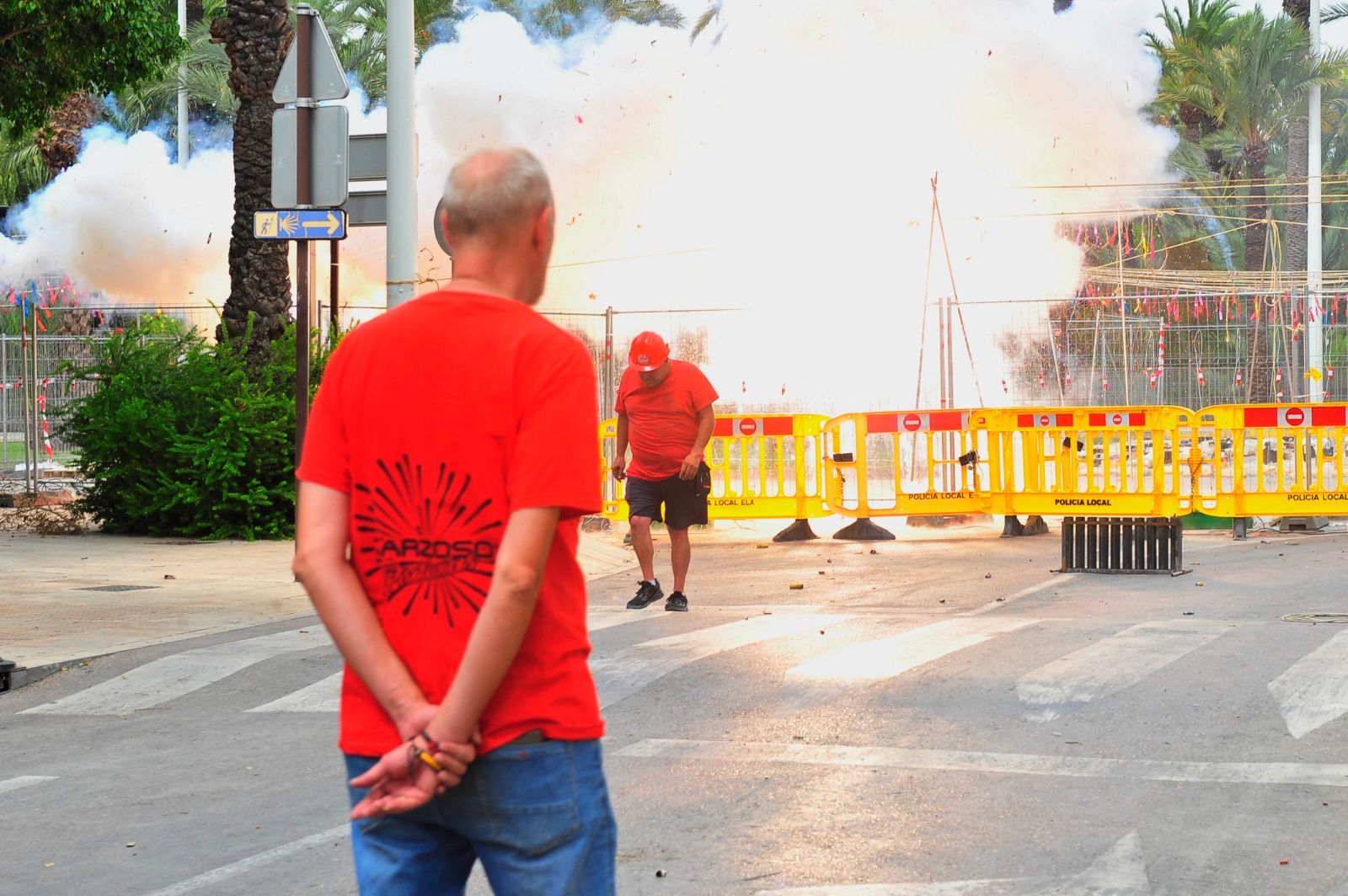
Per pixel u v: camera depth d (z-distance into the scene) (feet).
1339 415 52.47
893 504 60.59
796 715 23.65
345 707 8.39
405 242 42.19
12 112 54.65
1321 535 53.21
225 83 142.31
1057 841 16.78
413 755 7.88
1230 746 21.09
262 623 35.01
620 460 36.45
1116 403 91.30
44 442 81.61
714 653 28.81
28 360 74.28
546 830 8.16
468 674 7.87
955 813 17.97
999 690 25.13
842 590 39.65
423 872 8.46
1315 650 28.02
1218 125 132.57
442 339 8.36
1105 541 41.78
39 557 48.62
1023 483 55.57
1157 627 31.35
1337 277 103.24
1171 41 133.59
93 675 29.32
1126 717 23.04
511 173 8.63
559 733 8.20
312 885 15.84
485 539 8.18
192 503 54.54
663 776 20.04
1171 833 17.02
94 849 17.48
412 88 42.19
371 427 8.37
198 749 22.91
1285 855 16.14
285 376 56.65
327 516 8.44
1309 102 115.14
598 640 30.96
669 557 50.49
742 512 56.49
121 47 53.62
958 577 42.11
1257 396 94.12
